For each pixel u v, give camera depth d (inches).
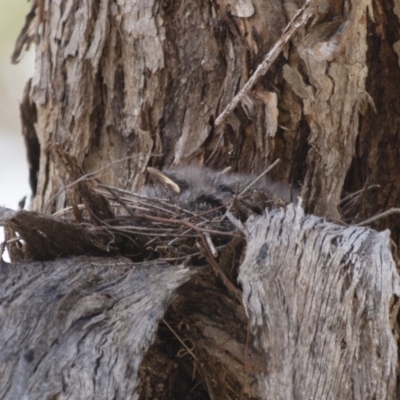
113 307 260.1
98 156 375.2
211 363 273.9
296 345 249.6
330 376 244.2
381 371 241.1
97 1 377.1
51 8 394.3
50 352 248.1
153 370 284.7
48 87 389.7
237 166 352.8
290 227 269.3
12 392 237.8
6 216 271.1
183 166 357.4
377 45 350.0
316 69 331.3
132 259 299.0
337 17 332.2
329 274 256.1
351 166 354.6
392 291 249.3
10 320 257.1
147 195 347.3
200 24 360.8
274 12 350.6
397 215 354.0
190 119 359.6
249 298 256.2
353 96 332.2
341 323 249.0
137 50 367.9
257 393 260.7
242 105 346.6
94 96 375.2
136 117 366.6
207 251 269.7
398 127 354.0
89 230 292.4
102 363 243.9
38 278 275.6
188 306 280.2
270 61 304.3
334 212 330.0
